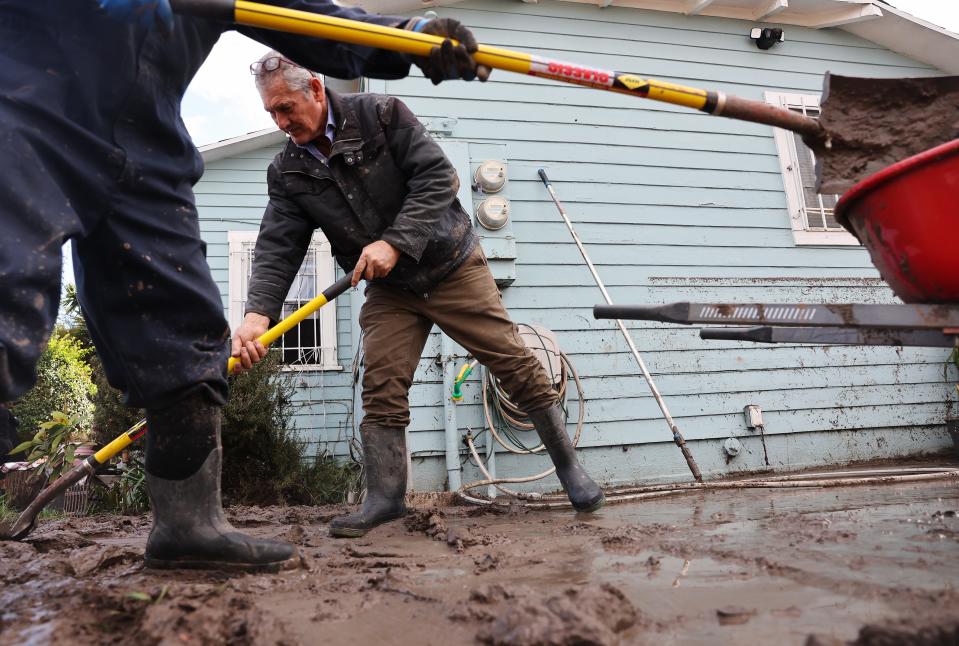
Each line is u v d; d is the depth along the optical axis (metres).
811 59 6.29
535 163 5.42
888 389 5.77
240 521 3.23
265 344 2.38
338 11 1.85
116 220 1.47
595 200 5.48
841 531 1.97
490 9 5.57
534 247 5.30
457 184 2.66
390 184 2.63
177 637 1.11
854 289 5.92
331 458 5.71
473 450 4.70
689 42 5.99
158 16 1.33
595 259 5.40
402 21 1.81
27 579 1.66
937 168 1.56
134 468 5.00
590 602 1.10
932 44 6.43
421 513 2.55
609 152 5.58
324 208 2.66
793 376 5.61
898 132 1.86
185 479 1.71
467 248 2.80
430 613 1.26
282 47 1.90
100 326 1.56
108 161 1.41
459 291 2.79
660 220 5.59
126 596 1.31
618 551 1.86
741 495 3.46
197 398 1.64
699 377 5.42
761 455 5.43
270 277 2.64
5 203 1.18
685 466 5.26
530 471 4.96
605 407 5.20
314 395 6.37
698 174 5.76
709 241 5.67
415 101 5.25
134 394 1.60
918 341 1.67
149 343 1.55
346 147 2.57
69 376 9.45
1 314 1.15
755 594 1.28
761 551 1.71
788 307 1.65
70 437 4.57
